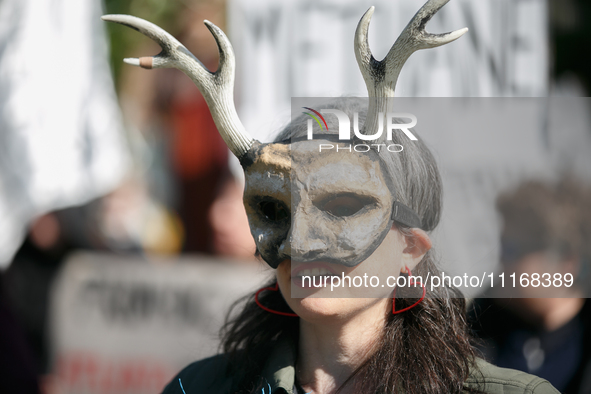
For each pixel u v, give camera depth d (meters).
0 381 3.24
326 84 3.85
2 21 4.10
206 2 5.36
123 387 4.55
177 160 5.79
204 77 1.63
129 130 5.72
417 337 1.67
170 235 5.61
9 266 4.43
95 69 4.27
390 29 3.74
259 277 3.57
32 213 4.11
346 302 1.58
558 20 5.07
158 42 1.63
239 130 1.63
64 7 4.17
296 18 3.90
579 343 2.73
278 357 1.82
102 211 5.07
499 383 1.66
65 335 4.53
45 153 4.12
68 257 4.68
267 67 3.93
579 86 4.91
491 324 2.78
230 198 5.40
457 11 3.51
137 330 4.60
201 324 4.59
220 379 2.02
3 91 4.07
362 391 1.68
